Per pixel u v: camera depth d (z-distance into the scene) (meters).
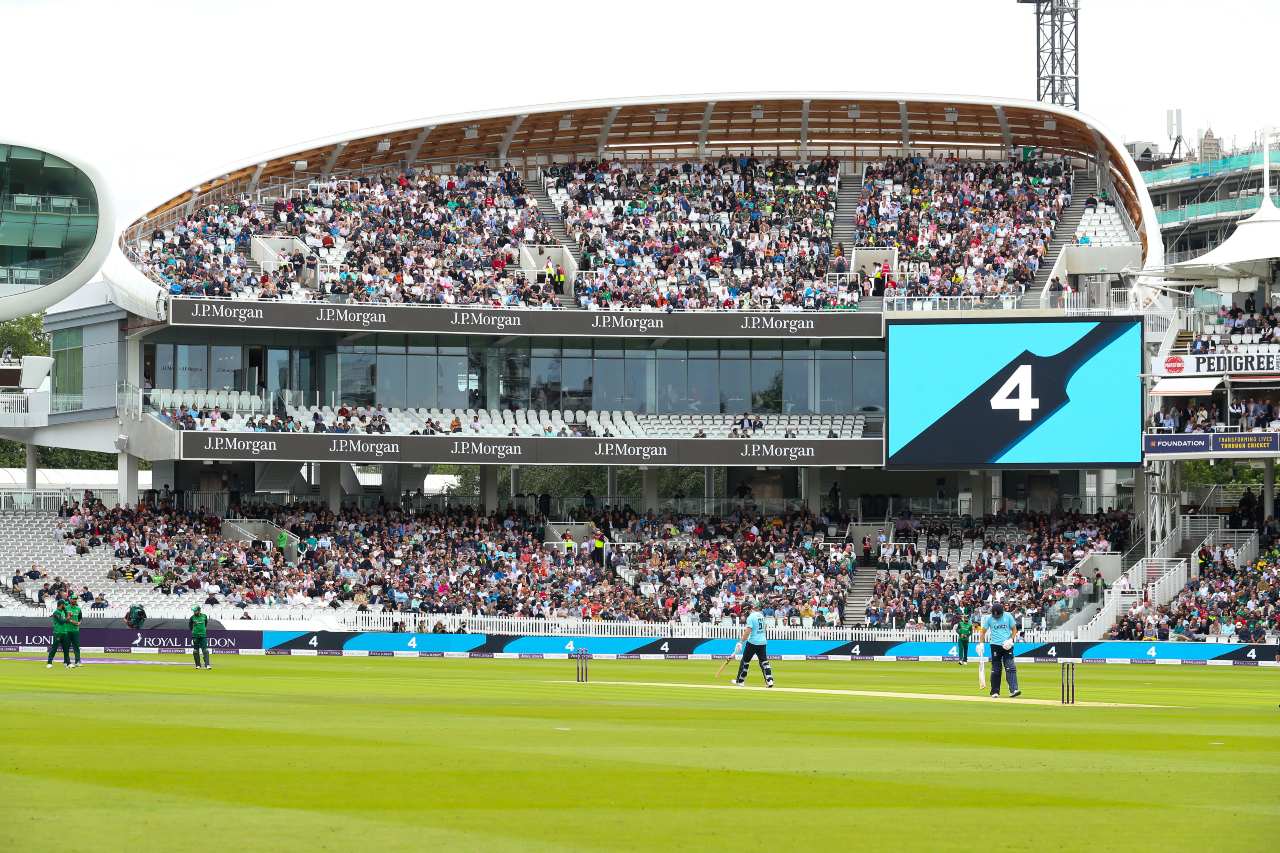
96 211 64.38
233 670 42.22
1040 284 77.06
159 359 73.62
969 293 75.56
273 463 77.25
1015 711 28.41
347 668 45.09
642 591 69.25
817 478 77.88
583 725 23.23
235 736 20.27
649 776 16.44
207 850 11.70
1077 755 19.41
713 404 76.94
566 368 76.62
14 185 63.59
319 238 76.44
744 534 74.12
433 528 72.38
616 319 73.12
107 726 21.55
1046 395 68.94
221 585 64.50
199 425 70.19
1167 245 131.62
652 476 77.00
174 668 42.28
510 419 75.38
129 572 64.19
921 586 68.19
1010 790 15.78
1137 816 14.09
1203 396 70.81
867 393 76.94
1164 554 69.56
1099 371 68.56
